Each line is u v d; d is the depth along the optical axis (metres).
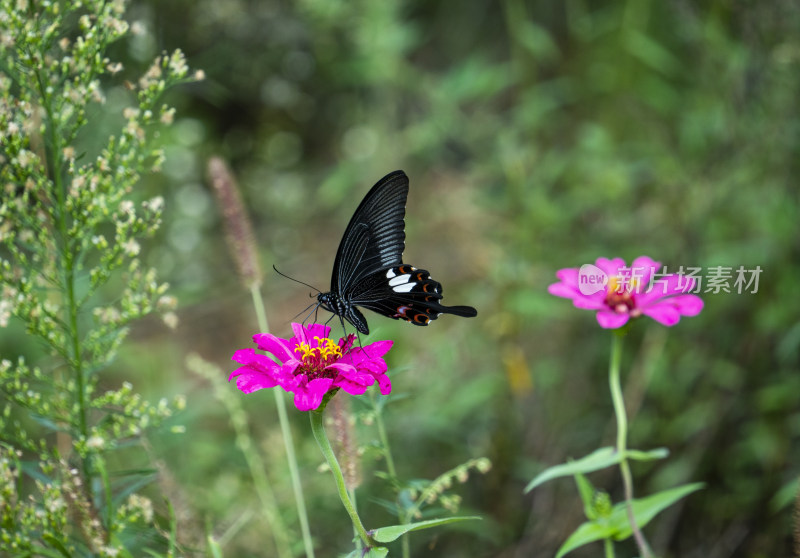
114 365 5.88
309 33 7.44
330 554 4.91
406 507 3.39
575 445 5.71
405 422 5.35
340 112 9.41
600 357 5.93
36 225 3.11
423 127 6.71
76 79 3.15
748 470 5.46
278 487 5.12
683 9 6.14
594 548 5.30
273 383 2.65
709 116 5.85
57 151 3.13
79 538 3.19
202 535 3.79
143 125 3.42
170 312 3.32
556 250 6.11
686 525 5.38
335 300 3.49
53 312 3.14
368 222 3.48
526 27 6.09
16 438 3.04
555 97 7.16
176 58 3.28
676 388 5.59
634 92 6.92
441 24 10.03
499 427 5.61
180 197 8.05
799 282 5.33
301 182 9.16
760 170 5.54
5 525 2.77
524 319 5.98
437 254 7.43
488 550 5.41
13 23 2.98
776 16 5.48
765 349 5.41
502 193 6.45
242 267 3.72
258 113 9.05
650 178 6.24
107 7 3.17
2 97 3.08
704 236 5.62
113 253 3.16
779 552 5.09
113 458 4.71
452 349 5.72
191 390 6.29
